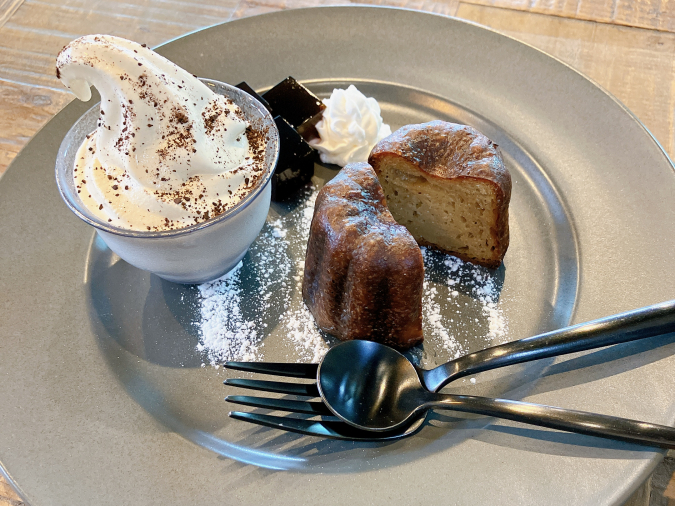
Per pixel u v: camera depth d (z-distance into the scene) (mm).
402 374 204
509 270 245
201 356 220
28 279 231
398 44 306
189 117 210
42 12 345
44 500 174
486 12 340
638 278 226
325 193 228
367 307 215
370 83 302
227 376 215
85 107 277
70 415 196
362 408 197
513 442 186
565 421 177
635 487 172
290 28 310
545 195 261
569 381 199
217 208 209
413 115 298
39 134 266
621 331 190
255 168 220
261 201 221
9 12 344
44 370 208
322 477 181
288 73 306
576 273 232
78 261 240
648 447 177
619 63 311
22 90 304
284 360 221
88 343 218
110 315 230
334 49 308
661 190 244
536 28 330
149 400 206
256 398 197
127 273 243
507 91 290
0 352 210
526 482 177
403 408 195
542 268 244
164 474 182
